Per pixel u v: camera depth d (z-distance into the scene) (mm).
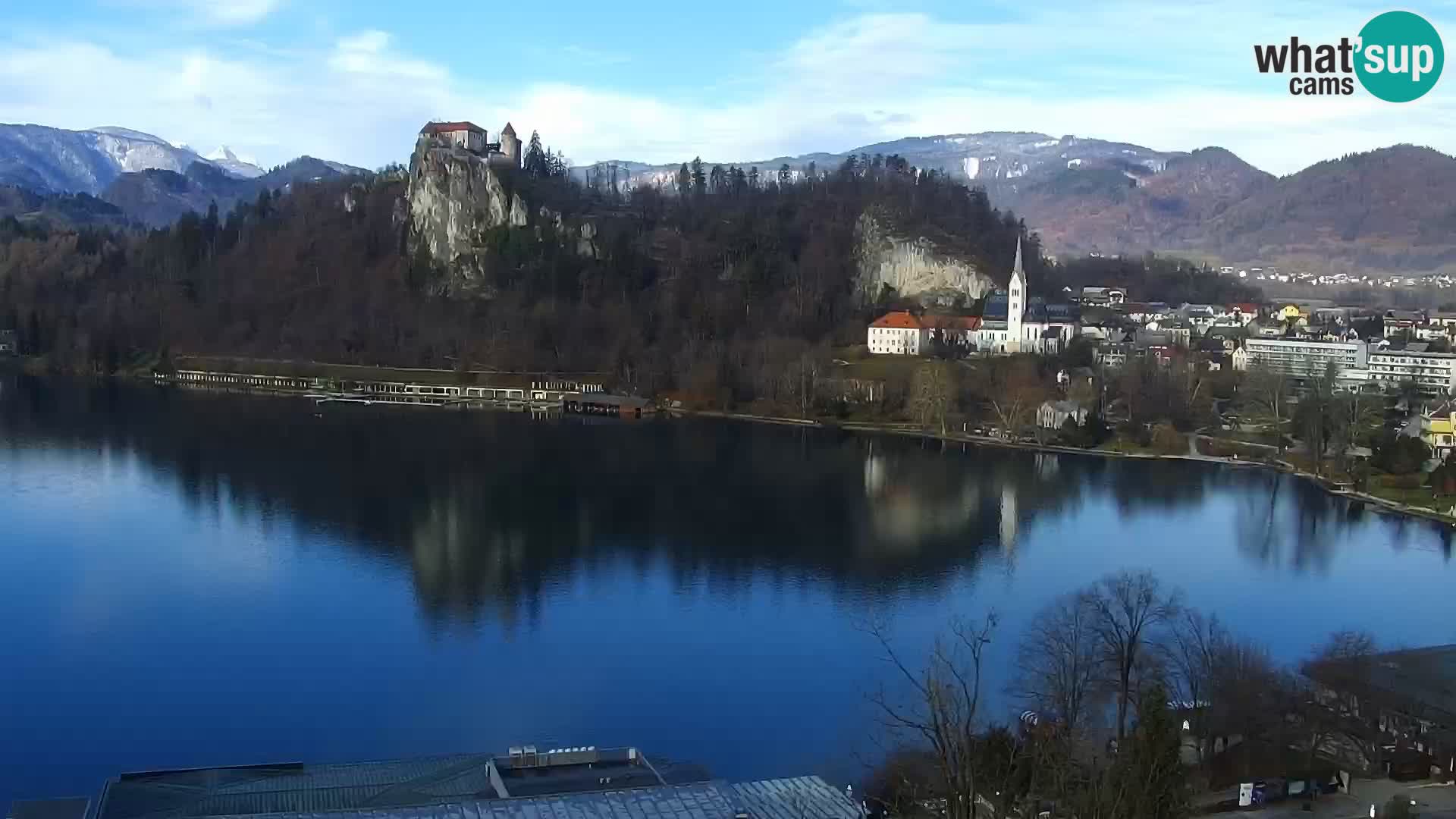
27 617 159000
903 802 97812
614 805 79500
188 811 88812
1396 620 163125
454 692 134500
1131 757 73812
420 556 191375
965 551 199625
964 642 149625
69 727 124688
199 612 162125
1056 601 162625
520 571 183625
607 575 182000
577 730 124375
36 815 89750
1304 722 109375
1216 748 108375
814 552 196625
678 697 133125
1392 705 111812
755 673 140625
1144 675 117062
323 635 153125
